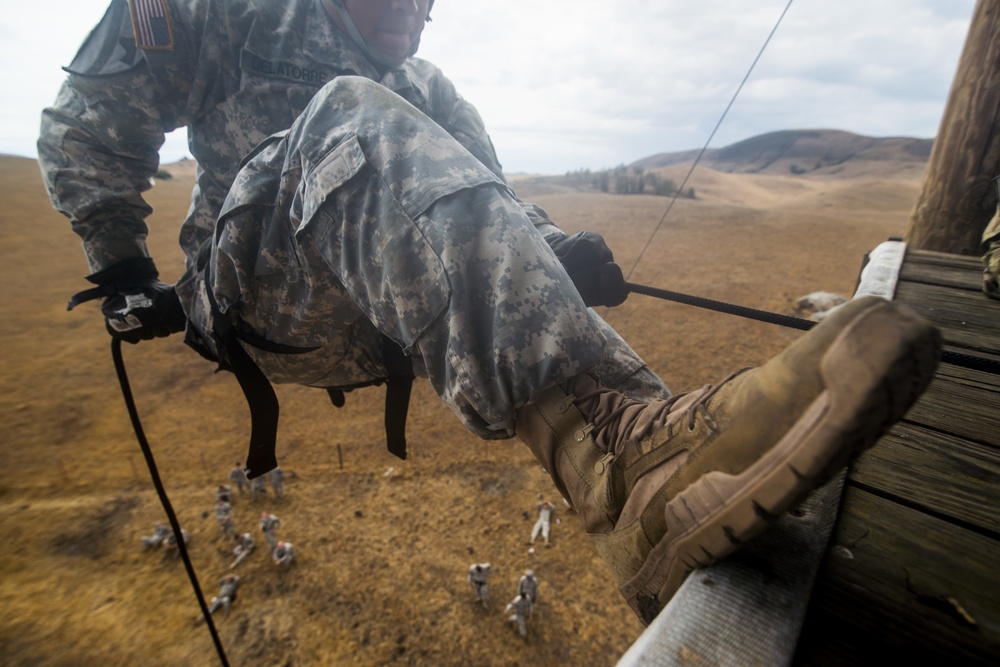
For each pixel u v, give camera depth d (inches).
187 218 65.9
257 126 63.1
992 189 122.8
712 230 1275.8
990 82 119.2
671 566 30.3
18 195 1326.3
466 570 411.2
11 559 433.4
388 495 490.9
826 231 1237.7
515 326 34.8
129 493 504.7
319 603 390.0
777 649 23.8
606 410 36.2
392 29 65.2
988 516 35.4
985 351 68.1
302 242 45.3
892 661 24.5
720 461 25.8
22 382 663.1
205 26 59.2
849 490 38.5
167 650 360.8
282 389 660.7
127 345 759.7
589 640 356.8
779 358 24.6
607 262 50.8
